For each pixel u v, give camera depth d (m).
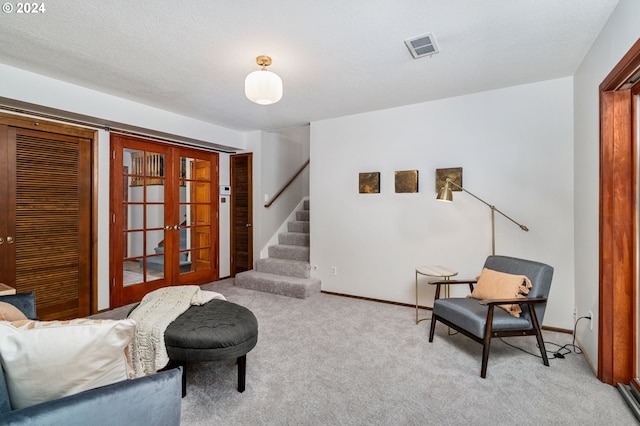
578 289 2.68
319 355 2.45
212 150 4.89
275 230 5.27
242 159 5.11
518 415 1.74
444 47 2.32
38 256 3.00
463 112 3.35
